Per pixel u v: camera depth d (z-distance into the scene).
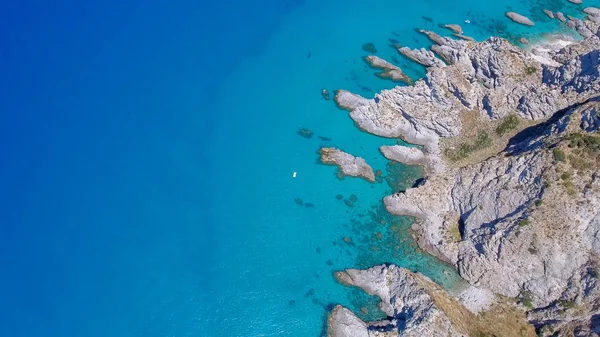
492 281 63.25
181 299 66.25
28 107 83.81
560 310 58.84
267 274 68.12
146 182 77.00
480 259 63.62
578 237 59.59
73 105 84.69
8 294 66.56
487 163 68.56
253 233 71.94
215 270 68.62
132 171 78.12
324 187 76.19
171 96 86.88
